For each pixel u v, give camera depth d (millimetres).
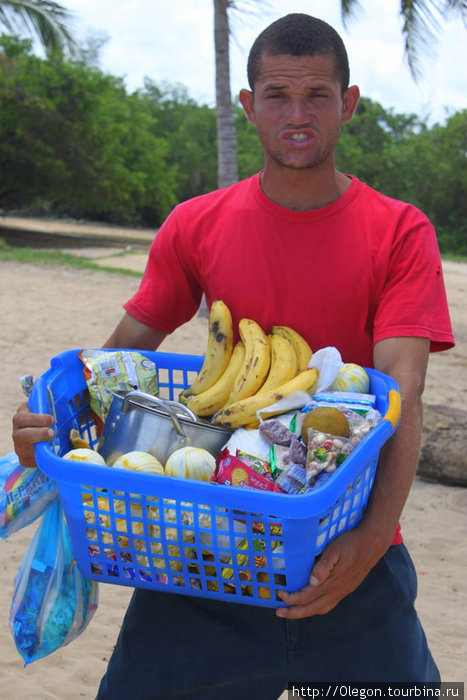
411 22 9945
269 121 1893
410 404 1843
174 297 2240
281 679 1979
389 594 1940
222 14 11023
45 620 1897
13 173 29359
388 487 1773
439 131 36750
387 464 1795
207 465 1686
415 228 1966
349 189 2008
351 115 2025
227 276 2070
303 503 1435
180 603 1969
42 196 31734
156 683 1979
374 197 2020
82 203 32375
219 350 2029
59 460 1587
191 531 1619
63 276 15641
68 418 2033
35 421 1725
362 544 1678
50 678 3373
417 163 35688
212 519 1552
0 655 3516
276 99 1878
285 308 2031
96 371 2021
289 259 2002
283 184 1978
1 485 1891
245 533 1563
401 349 1906
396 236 1959
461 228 35000
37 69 27562
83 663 3500
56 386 1980
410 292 1929
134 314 2262
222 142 11461
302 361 1955
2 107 27453
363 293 1978
